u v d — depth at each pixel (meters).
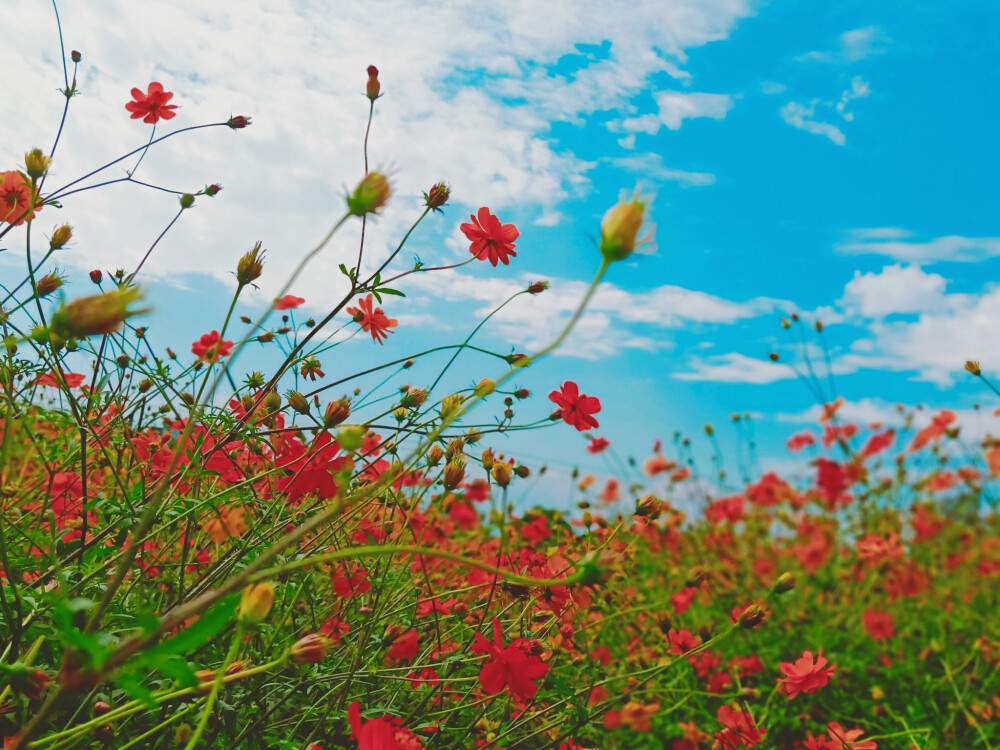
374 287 0.62
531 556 0.78
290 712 0.63
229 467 0.69
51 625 0.48
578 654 0.81
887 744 0.98
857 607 1.40
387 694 0.67
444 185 0.64
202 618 0.29
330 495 0.58
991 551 1.74
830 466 1.62
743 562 1.54
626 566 0.84
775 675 1.13
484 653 0.68
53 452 0.70
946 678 1.05
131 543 0.33
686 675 1.04
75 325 0.33
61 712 0.50
